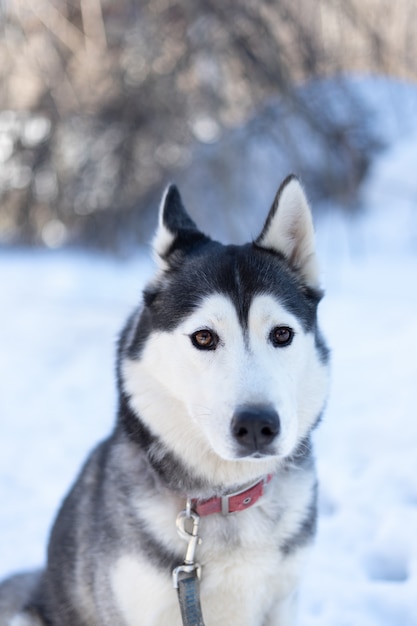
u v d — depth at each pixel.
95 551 3.04
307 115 12.11
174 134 12.30
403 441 5.03
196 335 2.88
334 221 12.04
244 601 2.96
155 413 2.97
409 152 12.53
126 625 2.91
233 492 2.92
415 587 3.54
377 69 13.55
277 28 12.07
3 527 4.55
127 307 9.61
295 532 2.98
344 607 3.49
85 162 13.21
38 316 9.41
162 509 2.91
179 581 2.80
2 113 13.48
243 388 2.68
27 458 5.54
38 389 7.04
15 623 3.45
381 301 8.95
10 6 12.67
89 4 12.58
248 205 12.02
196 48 11.92
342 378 6.44
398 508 4.20
